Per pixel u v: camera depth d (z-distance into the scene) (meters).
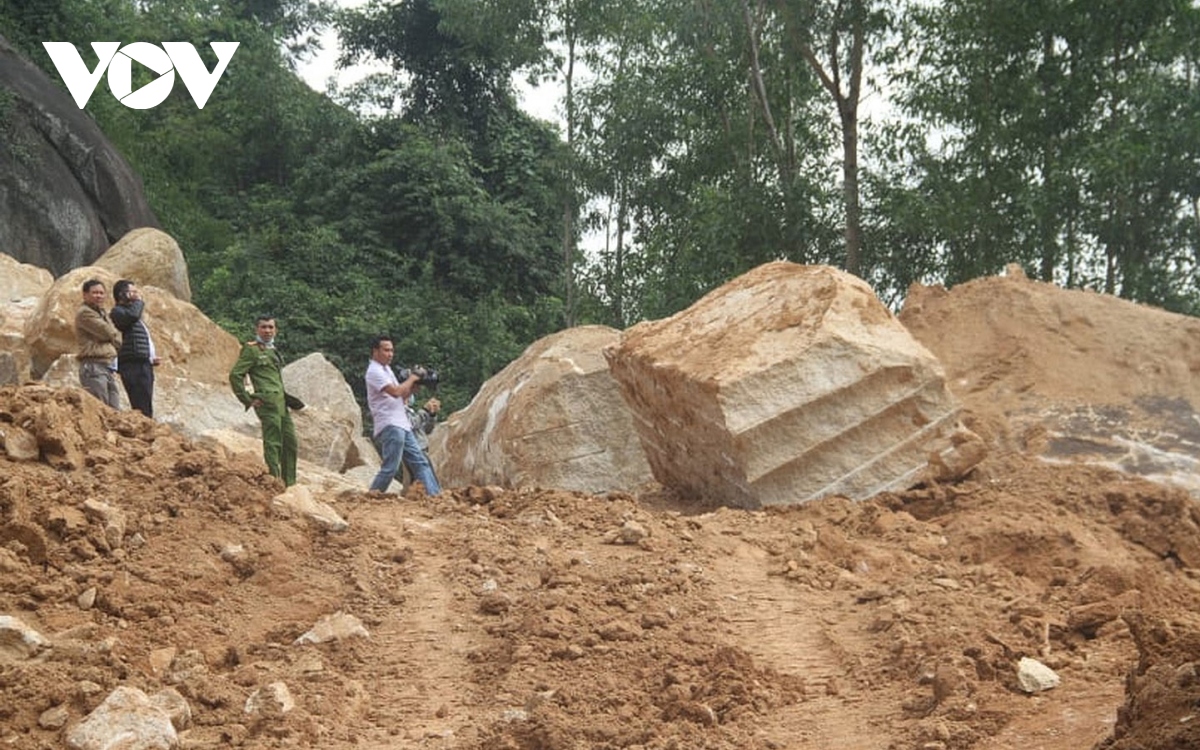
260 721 6.81
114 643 7.45
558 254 44.00
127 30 44.31
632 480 15.23
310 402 21.08
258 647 8.00
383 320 37.56
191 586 8.52
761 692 7.31
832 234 26.09
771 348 12.32
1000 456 13.34
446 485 17.16
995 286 15.39
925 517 12.08
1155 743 5.02
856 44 25.19
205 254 40.16
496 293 40.34
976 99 23.84
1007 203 23.77
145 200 33.75
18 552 8.34
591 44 31.42
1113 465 13.30
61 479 9.25
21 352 16.27
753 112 28.66
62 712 6.48
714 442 12.41
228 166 45.88
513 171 44.88
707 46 28.45
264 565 8.95
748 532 10.81
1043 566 10.84
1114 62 23.91
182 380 17.16
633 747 6.48
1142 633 5.93
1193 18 23.12
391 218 42.16
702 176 30.02
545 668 7.69
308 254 40.44
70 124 31.92
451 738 6.75
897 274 25.41
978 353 14.79
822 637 8.45
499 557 9.65
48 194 30.31
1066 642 7.82
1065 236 24.39
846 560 10.30
